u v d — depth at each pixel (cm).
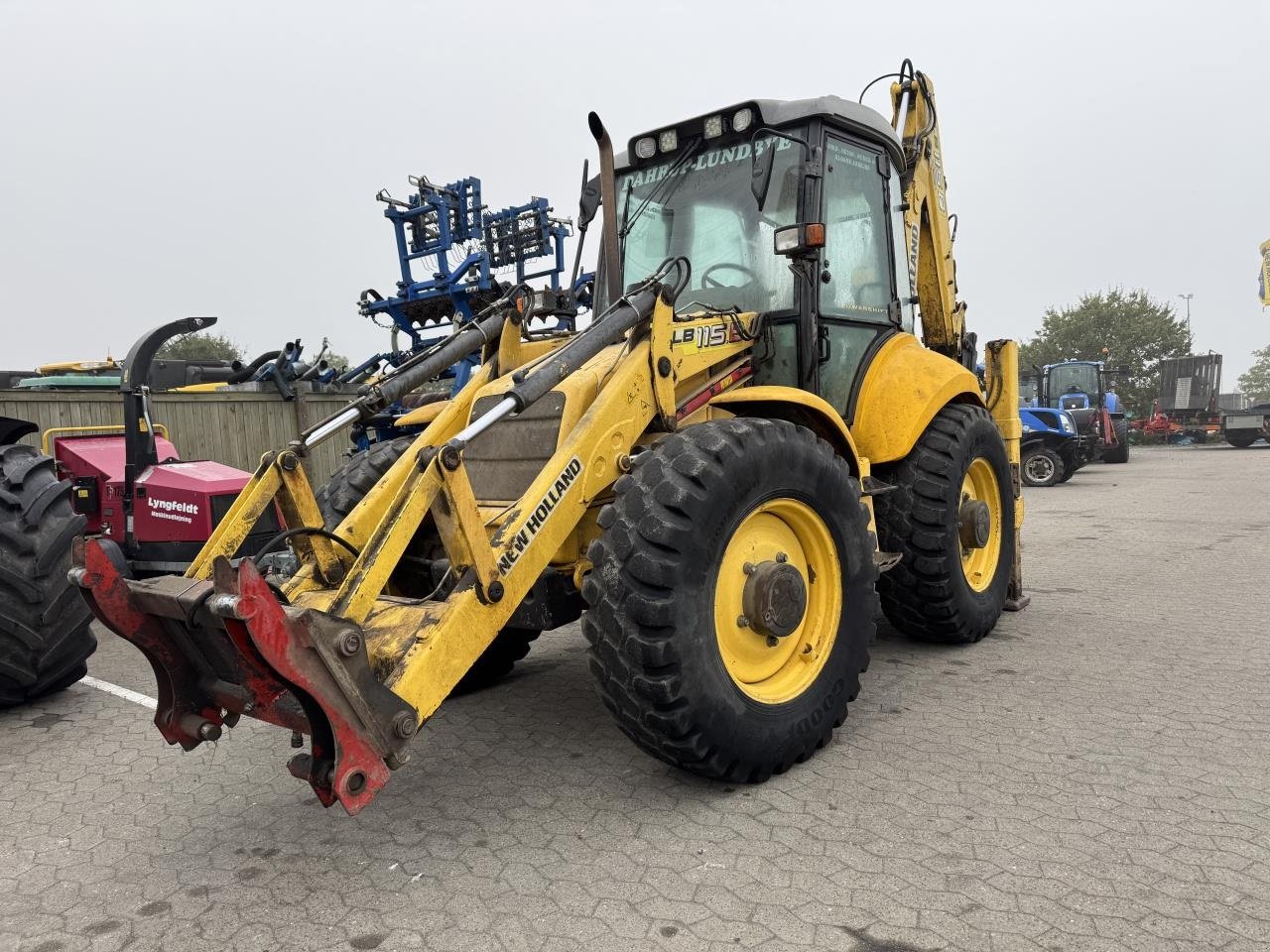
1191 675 380
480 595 244
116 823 267
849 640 314
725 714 265
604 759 309
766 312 373
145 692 409
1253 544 767
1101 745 303
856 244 411
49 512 376
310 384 973
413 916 211
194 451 872
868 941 194
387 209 1083
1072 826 243
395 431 646
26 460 385
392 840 251
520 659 443
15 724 365
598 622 260
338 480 398
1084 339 4562
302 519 295
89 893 226
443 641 234
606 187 300
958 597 414
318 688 205
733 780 276
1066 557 725
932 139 502
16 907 221
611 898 215
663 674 254
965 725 328
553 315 367
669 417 304
